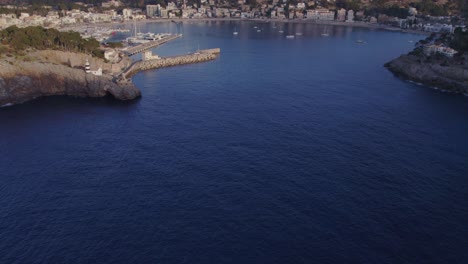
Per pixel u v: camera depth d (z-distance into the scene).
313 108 173.88
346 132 146.25
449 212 97.38
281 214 95.44
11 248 84.38
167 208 97.94
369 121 158.75
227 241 86.62
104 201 100.94
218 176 112.50
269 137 140.25
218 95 192.75
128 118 160.88
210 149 130.00
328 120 158.75
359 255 82.69
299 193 104.19
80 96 194.75
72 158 124.31
